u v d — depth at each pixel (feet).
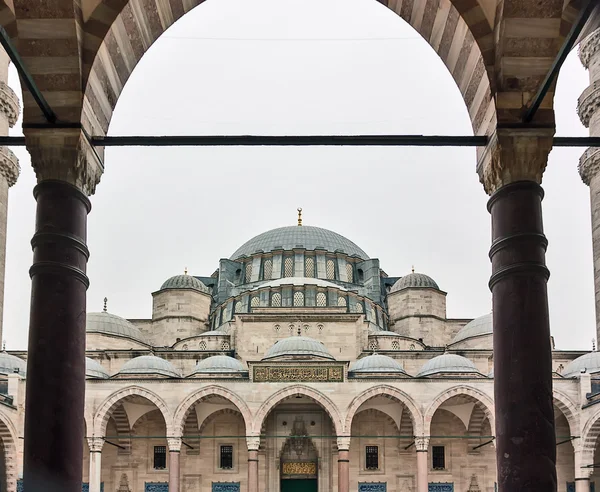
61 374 61.11
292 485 257.75
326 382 236.63
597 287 213.05
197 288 321.93
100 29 64.28
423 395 235.61
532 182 64.75
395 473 254.27
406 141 66.23
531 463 60.34
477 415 255.70
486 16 65.26
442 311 319.27
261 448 256.73
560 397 230.27
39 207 63.77
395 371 244.01
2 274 209.15
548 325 62.64
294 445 258.78
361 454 256.32
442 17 68.33
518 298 62.54
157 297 320.09
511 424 61.21
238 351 273.75
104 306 301.43
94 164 66.85
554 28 63.72
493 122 65.31
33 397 60.54
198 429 257.96
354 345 273.75
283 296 294.25
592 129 222.48
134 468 254.88
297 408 259.39
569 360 278.87
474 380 236.43
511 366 61.77
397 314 319.47
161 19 69.77
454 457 255.09
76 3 62.69
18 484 224.12
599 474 239.91
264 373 237.86
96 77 65.46
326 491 254.06
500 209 64.90
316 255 324.19
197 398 236.22
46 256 62.59
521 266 62.95
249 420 234.99
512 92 64.80
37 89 59.82
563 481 245.24
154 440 257.14
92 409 234.58
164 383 237.04
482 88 66.69
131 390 236.02
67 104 64.13
